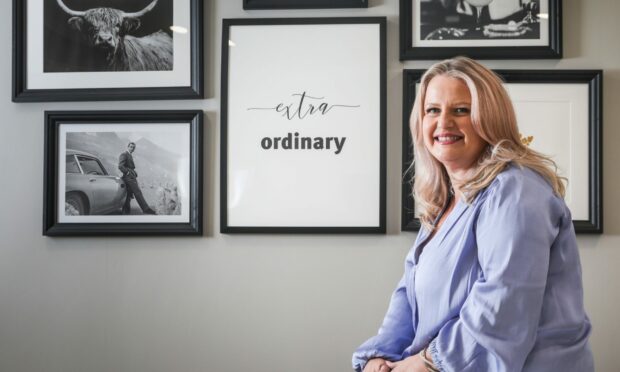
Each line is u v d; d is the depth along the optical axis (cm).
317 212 227
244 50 230
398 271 226
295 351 227
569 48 225
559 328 125
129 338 230
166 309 230
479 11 225
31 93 233
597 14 226
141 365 230
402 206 225
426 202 159
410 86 225
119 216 231
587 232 220
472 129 137
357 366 154
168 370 229
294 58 229
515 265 119
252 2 230
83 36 234
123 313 231
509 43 224
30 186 235
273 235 229
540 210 123
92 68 233
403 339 155
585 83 223
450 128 138
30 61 235
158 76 231
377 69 227
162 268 231
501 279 119
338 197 227
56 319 232
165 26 232
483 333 119
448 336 126
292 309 227
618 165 224
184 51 231
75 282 232
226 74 229
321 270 227
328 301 227
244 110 229
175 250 231
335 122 227
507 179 127
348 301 226
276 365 227
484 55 223
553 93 224
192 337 229
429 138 143
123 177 231
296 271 228
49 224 230
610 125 224
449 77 140
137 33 233
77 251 233
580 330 130
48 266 233
